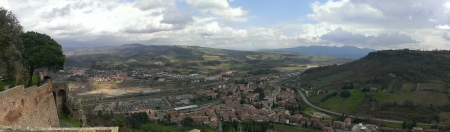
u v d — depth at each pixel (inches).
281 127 4279.0
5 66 1600.6
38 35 2107.5
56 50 2076.8
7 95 933.2
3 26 1614.2
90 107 5531.5
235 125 3978.8
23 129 727.7
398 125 4237.2
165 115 4980.3
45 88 1507.1
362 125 4382.4
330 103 5846.5
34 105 1251.2
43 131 732.0
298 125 4485.7
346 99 5792.3
